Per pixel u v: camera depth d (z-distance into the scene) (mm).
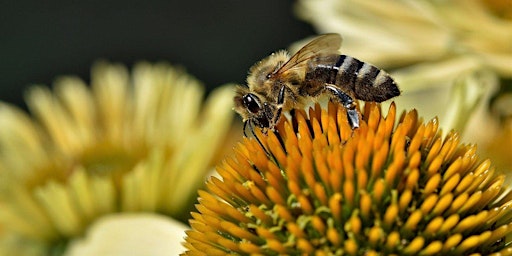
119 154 179
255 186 126
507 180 159
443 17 165
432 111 172
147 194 170
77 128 184
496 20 165
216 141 172
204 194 128
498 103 162
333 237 123
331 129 126
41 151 183
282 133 129
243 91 133
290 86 131
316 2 176
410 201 124
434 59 168
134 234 149
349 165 124
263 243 125
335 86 128
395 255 122
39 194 170
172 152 177
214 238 127
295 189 125
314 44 132
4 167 181
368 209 123
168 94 183
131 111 184
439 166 124
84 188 169
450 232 123
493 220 123
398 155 124
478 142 165
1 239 174
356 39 172
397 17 171
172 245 148
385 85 129
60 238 174
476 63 163
